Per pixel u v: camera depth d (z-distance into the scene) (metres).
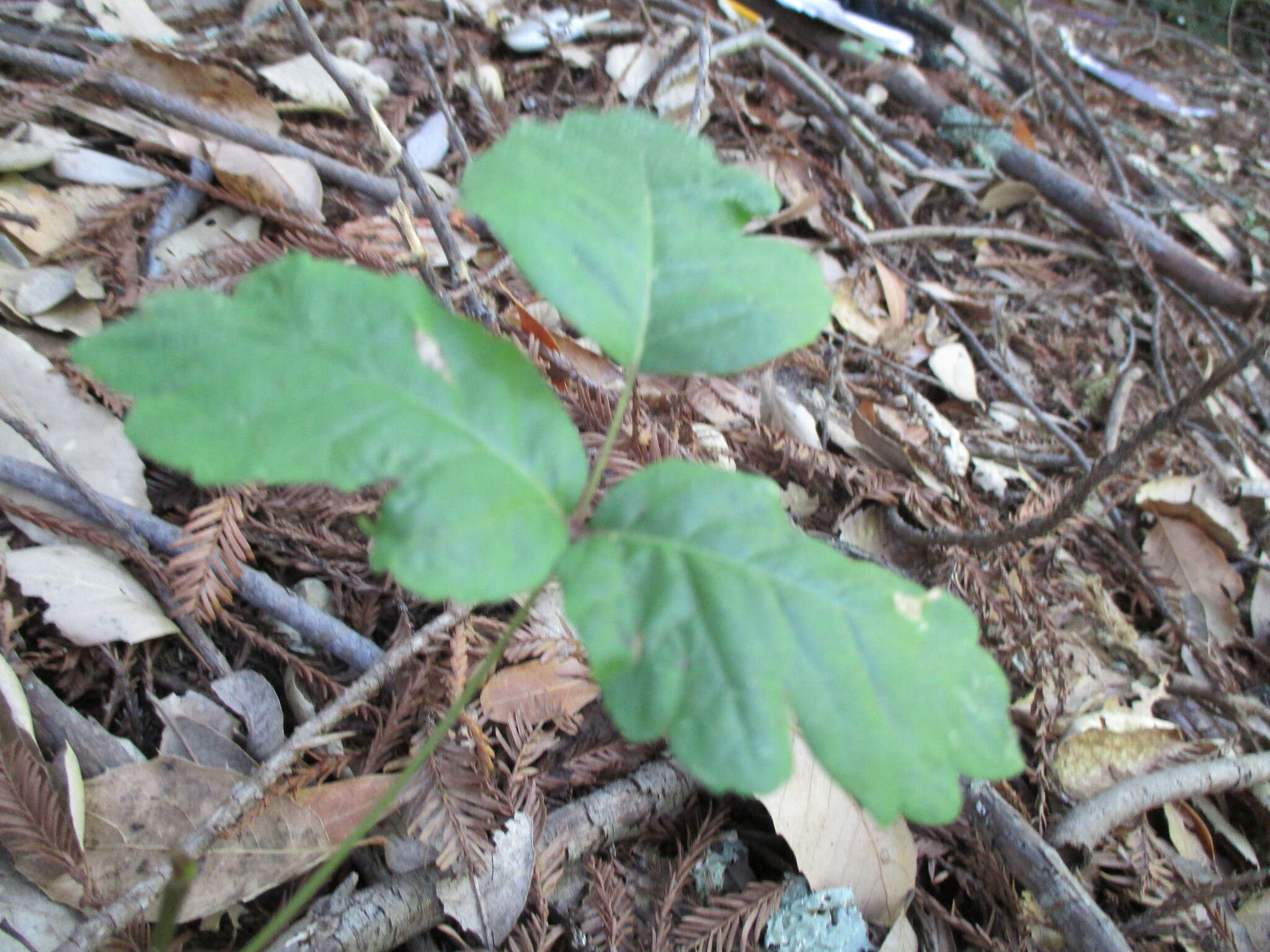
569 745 0.24
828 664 0.14
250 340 0.14
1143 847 0.26
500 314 0.31
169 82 0.32
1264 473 0.41
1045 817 0.26
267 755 0.22
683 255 0.16
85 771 0.20
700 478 0.15
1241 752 0.30
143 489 0.24
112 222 0.29
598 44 0.47
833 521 0.31
